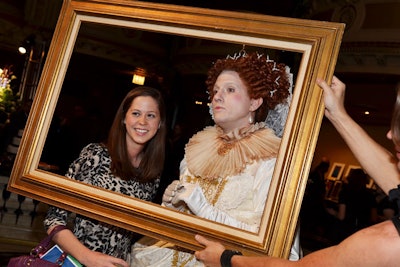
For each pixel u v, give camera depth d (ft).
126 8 6.40
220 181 5.92
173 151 6.31
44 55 36.06
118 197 6.19
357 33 28.32
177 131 6.25
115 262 6.16
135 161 6.38
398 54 26.78
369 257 3.93
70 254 6.37
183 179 6.19
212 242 5.48
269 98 5.76
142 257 6.68
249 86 5.85
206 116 6.12
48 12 40.01
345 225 20.10
